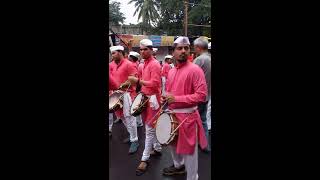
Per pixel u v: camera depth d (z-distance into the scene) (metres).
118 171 3.52
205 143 2.79
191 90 2.65
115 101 4.08
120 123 5.88
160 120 2.73
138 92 4.06
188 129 2.68
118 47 4.38
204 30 31.62
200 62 3.80
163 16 34.75
